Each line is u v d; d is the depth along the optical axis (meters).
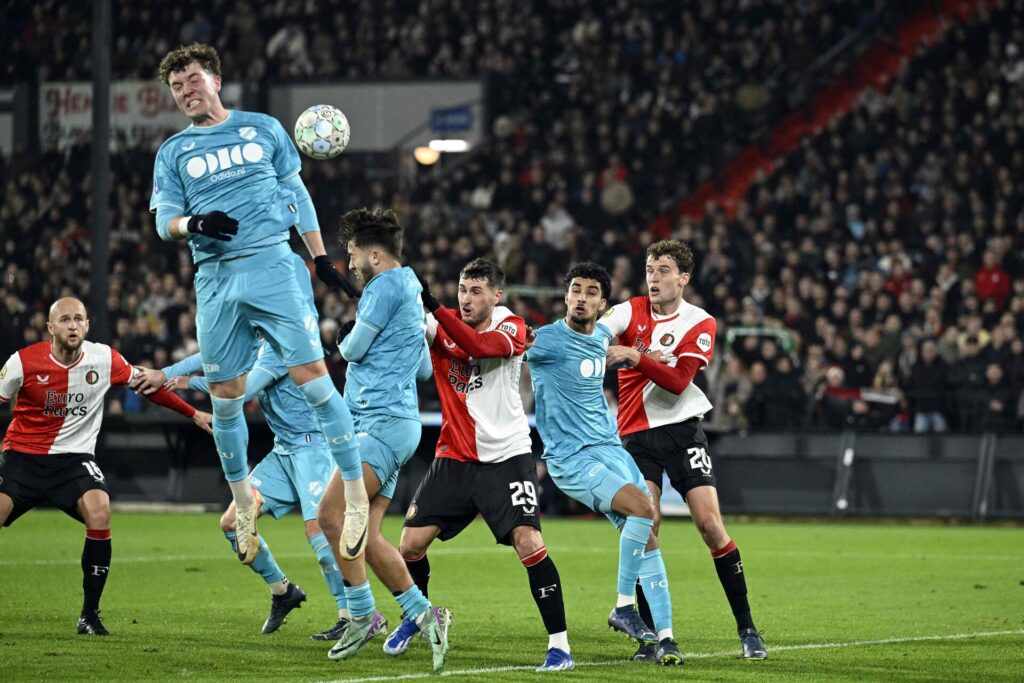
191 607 17.14
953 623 15.88
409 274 13.03
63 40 49.19
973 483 32.31
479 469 12.75
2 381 14.66
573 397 13.18
